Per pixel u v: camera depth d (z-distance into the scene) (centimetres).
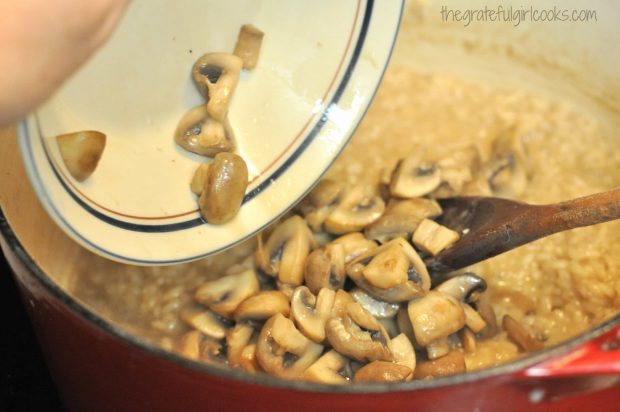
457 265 46
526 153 57
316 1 44
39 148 36
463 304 46
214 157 44
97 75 41
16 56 29
